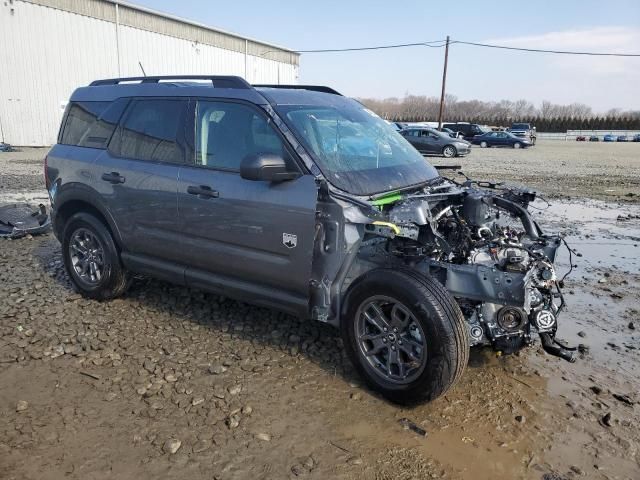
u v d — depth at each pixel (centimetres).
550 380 389
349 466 287
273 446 301
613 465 296
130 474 276
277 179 357
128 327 454
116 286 500
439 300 322
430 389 327
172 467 282
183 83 471
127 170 462
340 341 432
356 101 504
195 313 485
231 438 307
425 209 349
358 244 356
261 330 450
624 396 365
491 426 329
